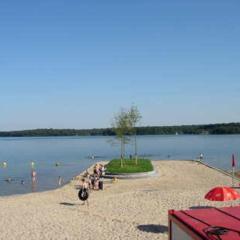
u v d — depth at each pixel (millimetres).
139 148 140875
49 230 19047
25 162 80000
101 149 140375
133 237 17484
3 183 45812
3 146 191000
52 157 96000
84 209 23953
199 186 35719
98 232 18484
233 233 6777
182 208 22484
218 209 8383
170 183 38219
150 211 22219
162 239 17062
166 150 120562
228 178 42000
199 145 153250
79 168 64375
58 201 27766
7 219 21578
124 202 25016
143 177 42188
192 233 7000
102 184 34062
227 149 118812
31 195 31719
